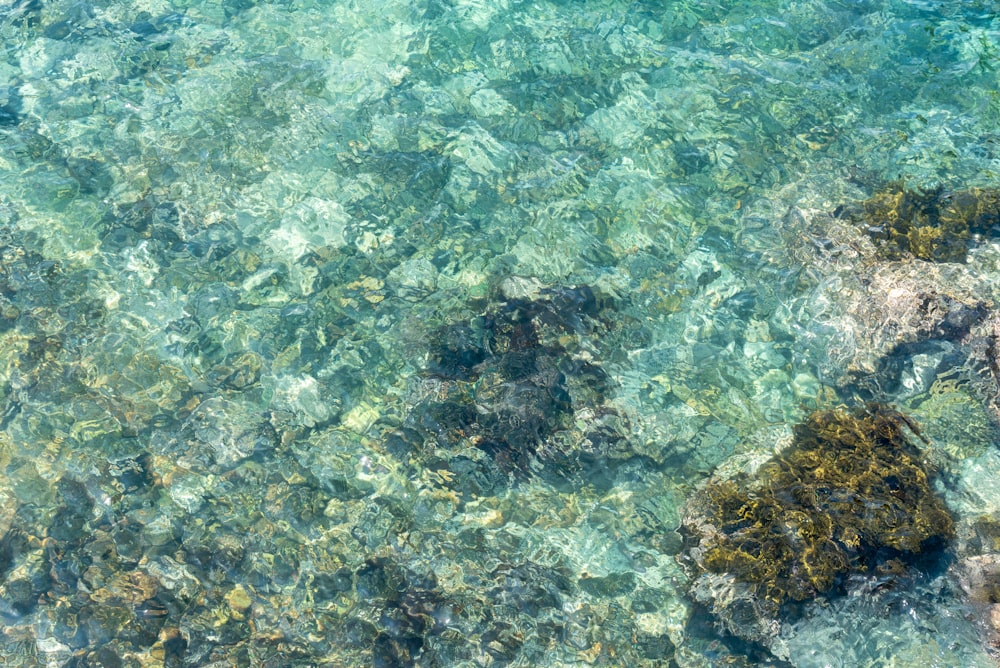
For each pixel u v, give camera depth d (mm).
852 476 3791
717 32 5223
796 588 3609
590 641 3639
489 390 4086
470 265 4461
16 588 3760
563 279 4391
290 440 4059
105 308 4367
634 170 4723
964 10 5199
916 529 3666
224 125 4910
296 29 5336
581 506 3887
